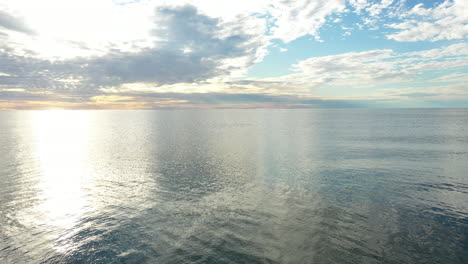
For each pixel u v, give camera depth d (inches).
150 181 900.0
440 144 1590.8
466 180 847.7
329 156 1295.5
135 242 489.1
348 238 483.2
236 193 764.0
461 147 1477.6
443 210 608.7
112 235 518.0
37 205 682.2
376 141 1774.1
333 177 913.5
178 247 466.6
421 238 478.6
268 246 461.7
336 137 2063.2
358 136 2087.8
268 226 541.6
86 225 563.5
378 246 453.1
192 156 1359.5
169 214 616.1
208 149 1583.4
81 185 856.9
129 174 996.6
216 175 971.9
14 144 1855.3
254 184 852.0
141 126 3848.4
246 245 466.9
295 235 500.7
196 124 4234.7
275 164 1145.4
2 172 1030.4
